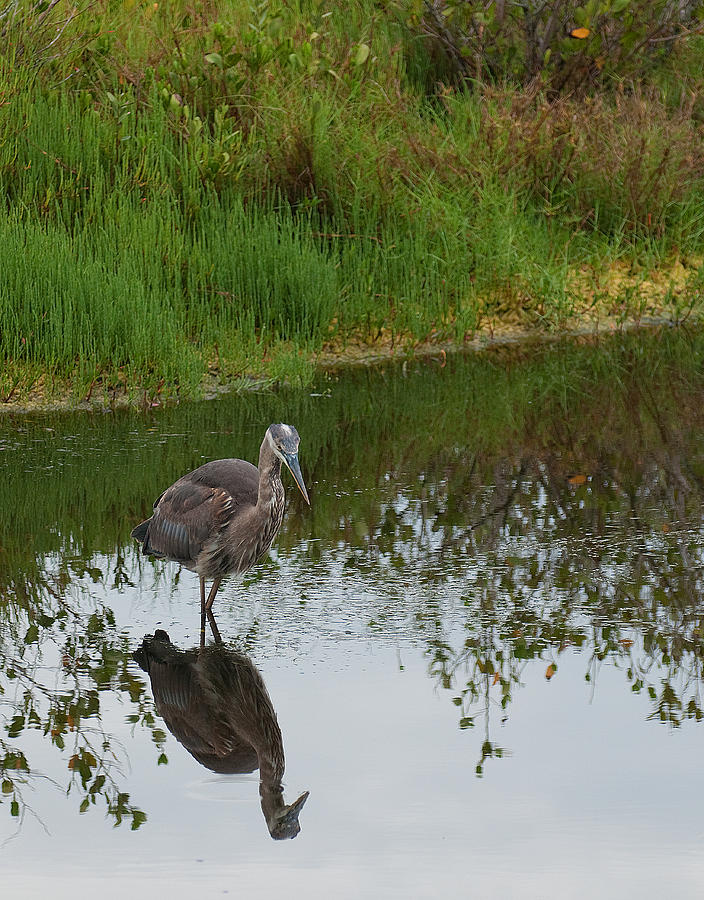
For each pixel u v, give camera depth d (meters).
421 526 9.16
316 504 9.63
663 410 12.13
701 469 10.42
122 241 13.62
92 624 7.62
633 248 15.89
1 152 14.22
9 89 14.52
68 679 6.96
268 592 8.04
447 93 17.00
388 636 7.36
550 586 8.07
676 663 7.02
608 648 7.21
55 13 16.02
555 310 14.89
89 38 15.87
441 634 7.38
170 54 15.84
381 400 12.42
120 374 12.67
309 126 15.08
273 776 5.93
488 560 8.51
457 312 14.55
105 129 14.72
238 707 6.66
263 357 13.35
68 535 8.97
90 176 14.30
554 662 7.03
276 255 13.89
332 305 13.93
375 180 15.13
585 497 9.75
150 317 12.62
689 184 16.41
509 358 13.87
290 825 5.51
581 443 11.13
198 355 12.82
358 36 17.72
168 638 7.40
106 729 6.45
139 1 16.66
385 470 10.43
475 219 15.45
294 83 15.65
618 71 17.78
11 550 8.70
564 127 16.22
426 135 16.08
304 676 6.88
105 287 12.71
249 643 7.31
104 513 9.34
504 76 17.34
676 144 16.44
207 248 14.04
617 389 12.79
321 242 14.77
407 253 14.72
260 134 15.31
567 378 13.16
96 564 8.55
